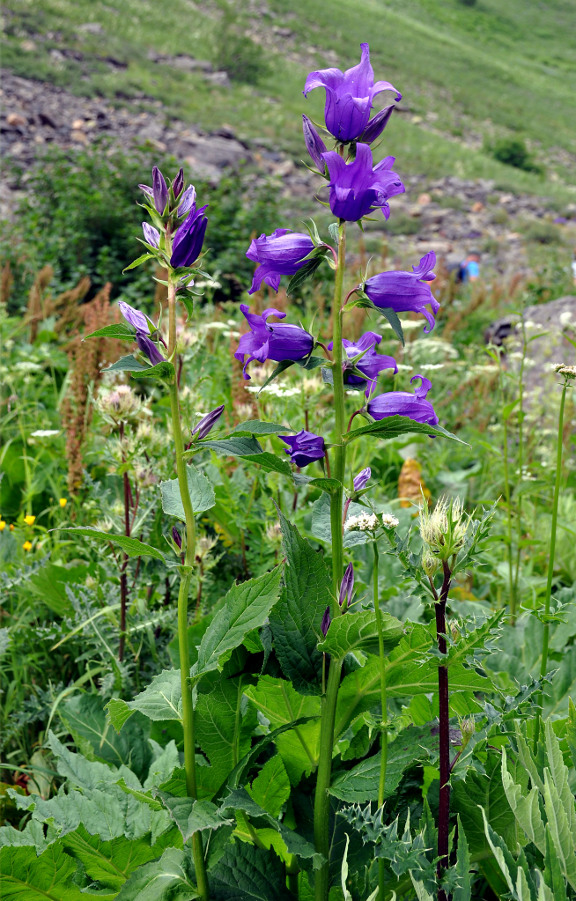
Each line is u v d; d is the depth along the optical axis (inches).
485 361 250.4
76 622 105.5
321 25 1610.5
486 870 70.4
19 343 235.3
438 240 689.0
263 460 57.7
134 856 67.6
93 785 77.2
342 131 56.2
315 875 62.7
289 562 64.0
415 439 181.9
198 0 1430.9
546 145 1433.3
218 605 64.7
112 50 981.8
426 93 1505.9
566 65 2111.2
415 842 54.2
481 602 127.8
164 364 56.4
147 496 108.7
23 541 129.6
